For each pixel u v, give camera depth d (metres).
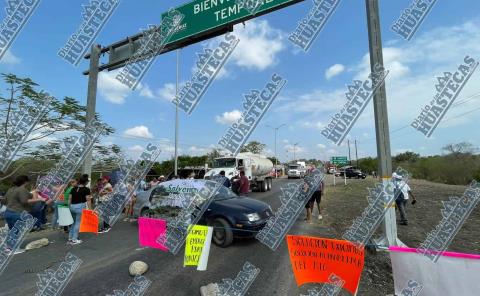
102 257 6.09
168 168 35.25
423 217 9.96
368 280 4.63
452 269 3.02
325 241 3.54
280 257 5.86
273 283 4.61
